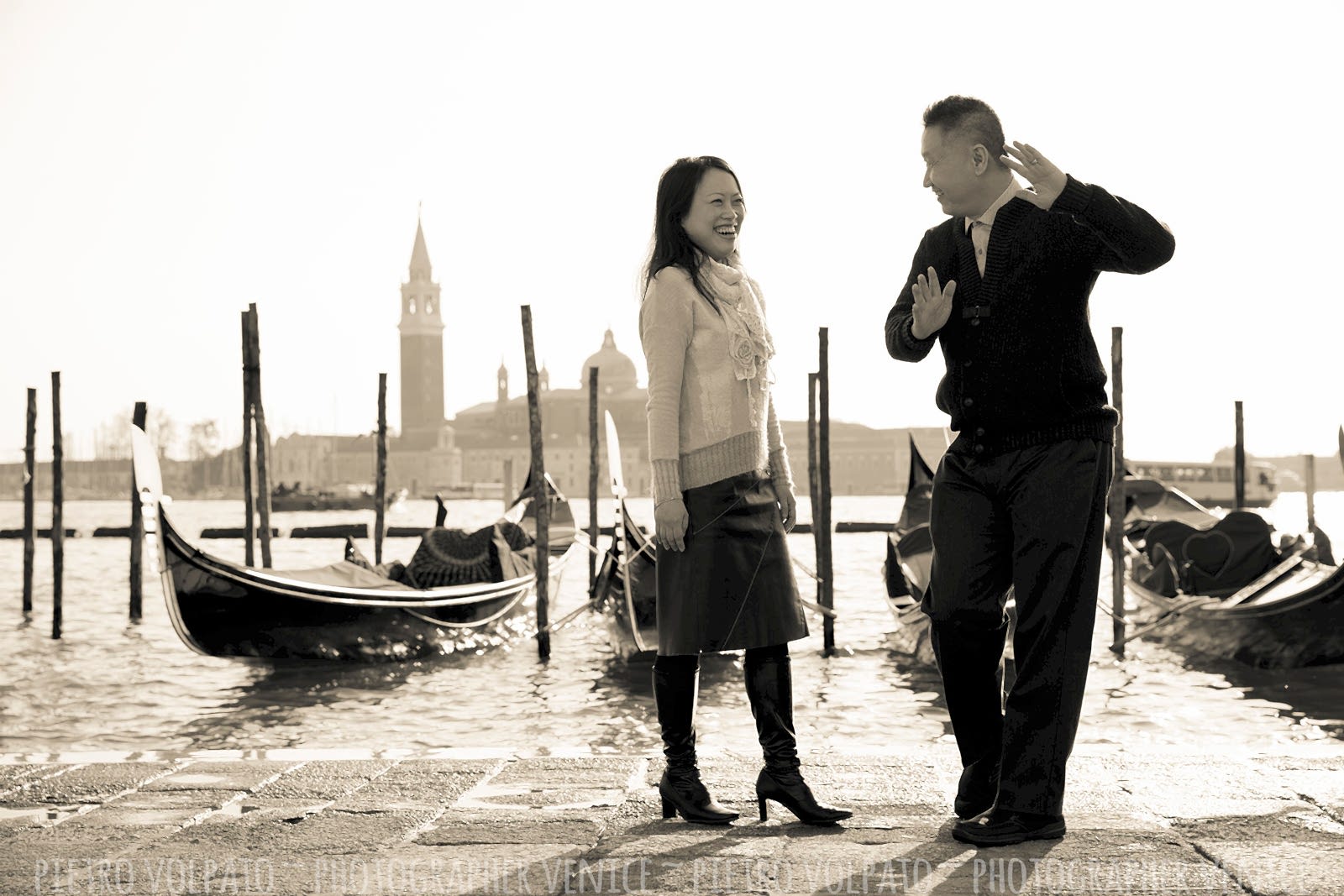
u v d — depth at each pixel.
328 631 13.20
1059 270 3.35
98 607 20.33
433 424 189.00
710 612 3.53
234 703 11.17
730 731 9.12
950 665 3.54
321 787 3.98
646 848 3.22
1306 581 12.30
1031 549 3.36
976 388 3.43
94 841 3.36
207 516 82.19
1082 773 3.98
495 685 12.11
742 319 3.65
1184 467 76.88
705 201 3.64
